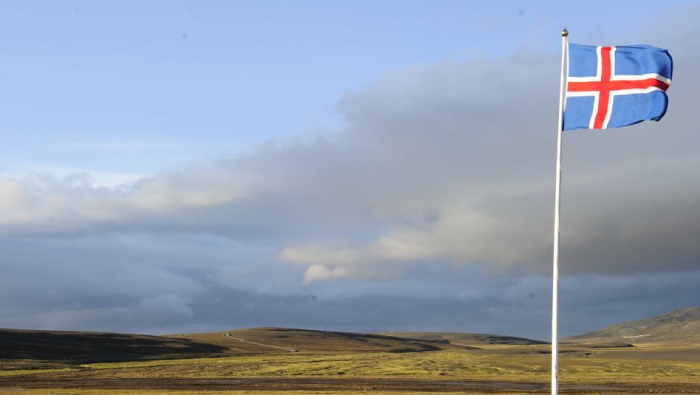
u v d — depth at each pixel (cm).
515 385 8856
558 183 3084
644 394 7431
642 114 3038
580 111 3105
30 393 7675
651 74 3055
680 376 10725
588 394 7488
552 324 3014
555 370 2991
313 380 10156
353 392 7469
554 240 3058
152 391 7919
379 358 16425
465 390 7988
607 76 3100
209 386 8944
